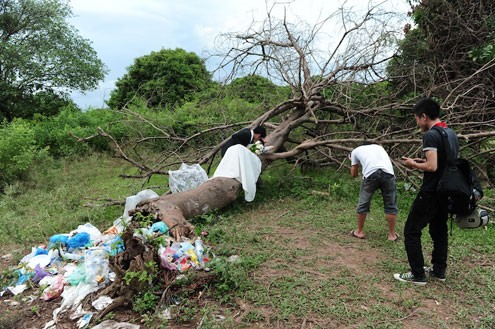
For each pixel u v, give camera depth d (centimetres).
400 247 463
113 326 309
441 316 326
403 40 866
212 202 562
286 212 597
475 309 335
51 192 748
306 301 341
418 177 639
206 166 902
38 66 1722
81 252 438
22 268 413
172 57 1595
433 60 857
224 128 849
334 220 559
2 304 364
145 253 348
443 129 343
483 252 452
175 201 519
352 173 499
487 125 698
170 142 955
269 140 732
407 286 369
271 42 773
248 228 532
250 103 945
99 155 1076
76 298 354
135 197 548
